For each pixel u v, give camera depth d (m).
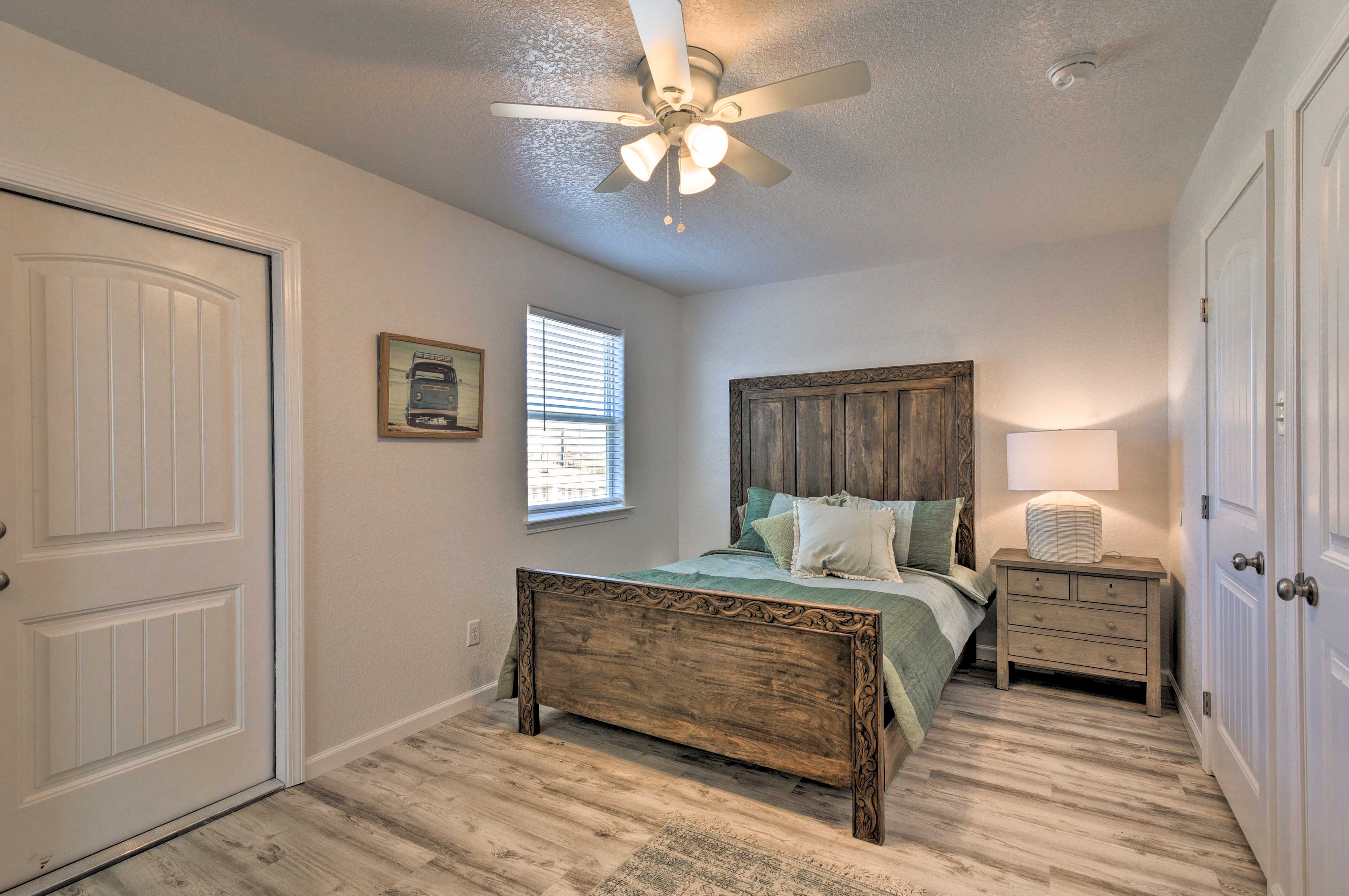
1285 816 1.59
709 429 4.76
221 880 1.88
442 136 2.39
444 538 3.02
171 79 2.03
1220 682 2.30
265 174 2.34
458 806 2.25
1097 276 3.54
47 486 1.91
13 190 1.81
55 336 1.92
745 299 4.62
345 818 2.19
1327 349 1.33
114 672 2.04
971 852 1.96
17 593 1.85
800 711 2.15
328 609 2.54
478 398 3.15
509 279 3.38
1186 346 2.87
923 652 2.45
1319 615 1.38
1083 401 3.57
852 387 4.17
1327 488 1.34
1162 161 2.60
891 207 3.11
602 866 1.92
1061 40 1.83
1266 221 1.65
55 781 1.92
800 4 1.67
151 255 2.11
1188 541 2.84
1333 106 1.29
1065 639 3.22
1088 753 2.62
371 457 2.71
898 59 1.92
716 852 1.98
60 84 1.86
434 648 2.96
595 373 4.07
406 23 1.75
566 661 2.71
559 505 3.78
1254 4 1.68
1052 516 3.31
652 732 2.47
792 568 3.39
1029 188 2.88
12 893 1.81
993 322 3.80
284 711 2.40
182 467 2.19
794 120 2.29
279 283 2.40
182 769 2.19
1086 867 1.88
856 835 2.04
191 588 2.21
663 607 2.42
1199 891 1.77
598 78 2.02
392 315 2.79
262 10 1.70
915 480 3.97
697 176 2.18
